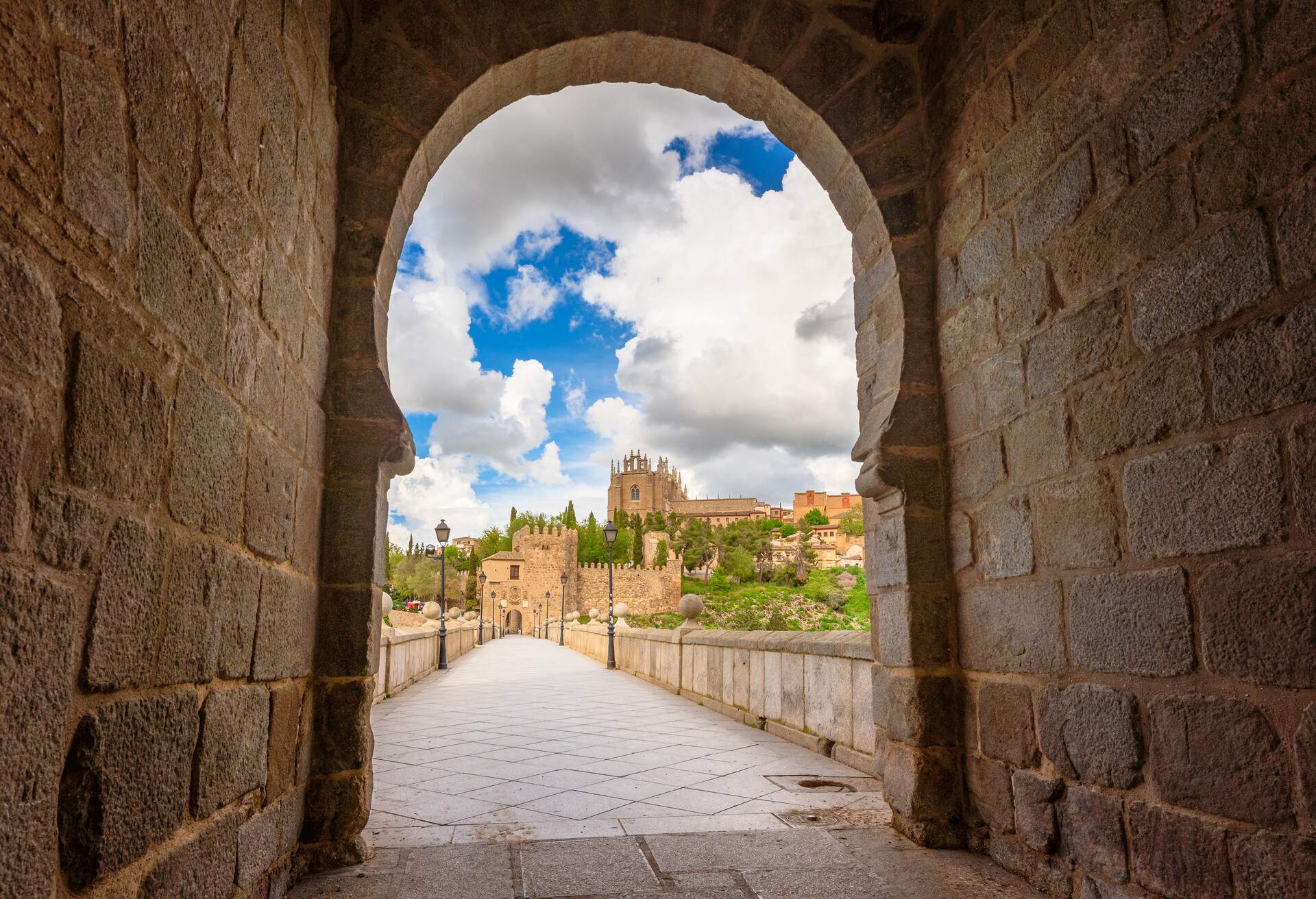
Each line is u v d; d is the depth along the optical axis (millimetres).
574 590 82188
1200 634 2367
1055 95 3186
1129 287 2730
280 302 2732
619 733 7332
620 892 3002
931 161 4227
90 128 1426
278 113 2670
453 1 4102
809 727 6461
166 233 1770
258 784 2553
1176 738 2441
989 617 3549
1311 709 2008
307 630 3268
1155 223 2617
